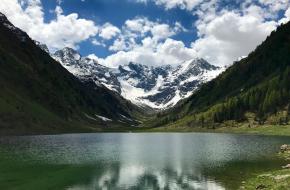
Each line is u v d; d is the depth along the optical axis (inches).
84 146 5890.8
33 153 4569.4
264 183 2415.1
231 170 3147.1
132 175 3068.4
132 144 6392.7
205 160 3885.3
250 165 3371.1
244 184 2518.5
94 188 2568.9
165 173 3134.8
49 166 3503.9
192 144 6112.2
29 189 2524.6
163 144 6314.0
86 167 3472.0
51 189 2524.6
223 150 4877.0
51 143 6446.9
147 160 3981.3
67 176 3011.8
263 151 4542.3
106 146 5925.2
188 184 2667.3
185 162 3777.1
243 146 5334.6
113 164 3683.6
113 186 2647.6
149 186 2635.3
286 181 2297.0
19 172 3154.5
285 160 3619.6
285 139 6569.9
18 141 6820.9
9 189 2522.1
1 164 3575.3
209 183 2632.9
